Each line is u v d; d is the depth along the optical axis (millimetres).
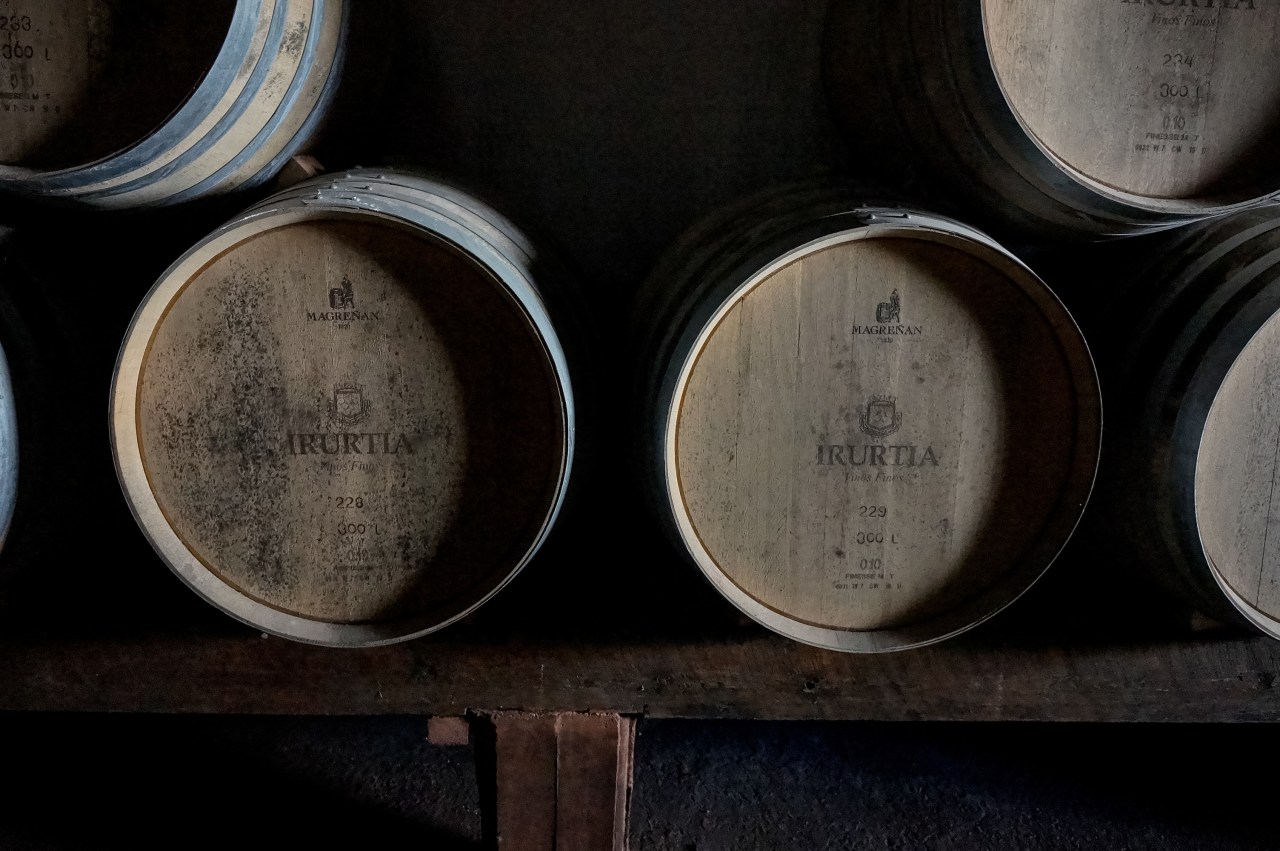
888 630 1953
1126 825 2535
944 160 1971
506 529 1909
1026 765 2762
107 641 2094
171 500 1862
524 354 1827
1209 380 1833
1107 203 1833
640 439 2006
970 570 1928
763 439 1836
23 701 2109
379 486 1885
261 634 2092
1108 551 2182
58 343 2029
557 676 2094
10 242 1974
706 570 1854
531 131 2633
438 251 1763
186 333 1792
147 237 2146
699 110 2627
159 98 1809
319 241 1762
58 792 2584
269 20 1787
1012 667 2109
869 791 2652
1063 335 1784
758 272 1693
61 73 1819
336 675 2104
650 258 2719
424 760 2744
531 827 2111
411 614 1944
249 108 1844
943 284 1783
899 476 1871
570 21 2562
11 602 2092
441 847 2434
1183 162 1902
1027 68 1815
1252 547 1962
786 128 2641
